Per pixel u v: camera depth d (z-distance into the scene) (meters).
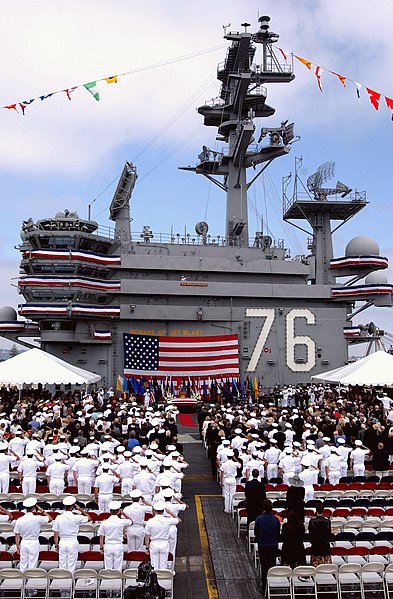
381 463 19.31
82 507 14.20
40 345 44.56
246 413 28.55
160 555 10.73
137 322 42.94
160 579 10.11
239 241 47.44
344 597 11.11
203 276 44.72
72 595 10.12
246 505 13.84
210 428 23.81
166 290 42.91
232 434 21.83
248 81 41.88
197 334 43.44
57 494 15.77
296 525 11.17
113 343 42.59
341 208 49.50
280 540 12.28
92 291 41.62
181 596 11.14
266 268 45.22
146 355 42.16
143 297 43.38
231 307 43.72
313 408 28.83
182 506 12.03
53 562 11.63
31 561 10.77
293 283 46.44
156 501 11.34
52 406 28.69
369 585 11.64
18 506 13.23
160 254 44.94
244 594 11.22
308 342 44.41
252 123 41.88
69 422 22.59
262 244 47.62
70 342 41.72
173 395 41.78
